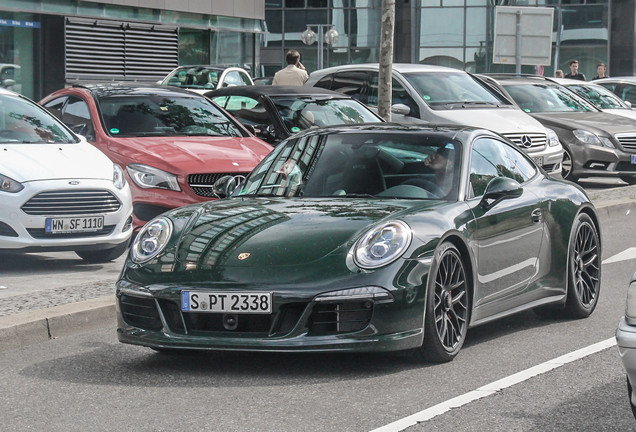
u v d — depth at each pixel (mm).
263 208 7453
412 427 5453
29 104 12422
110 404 6055
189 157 12664
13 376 6832
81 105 13844
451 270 7113
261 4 39219
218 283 6582
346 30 51906
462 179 7680
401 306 6578
